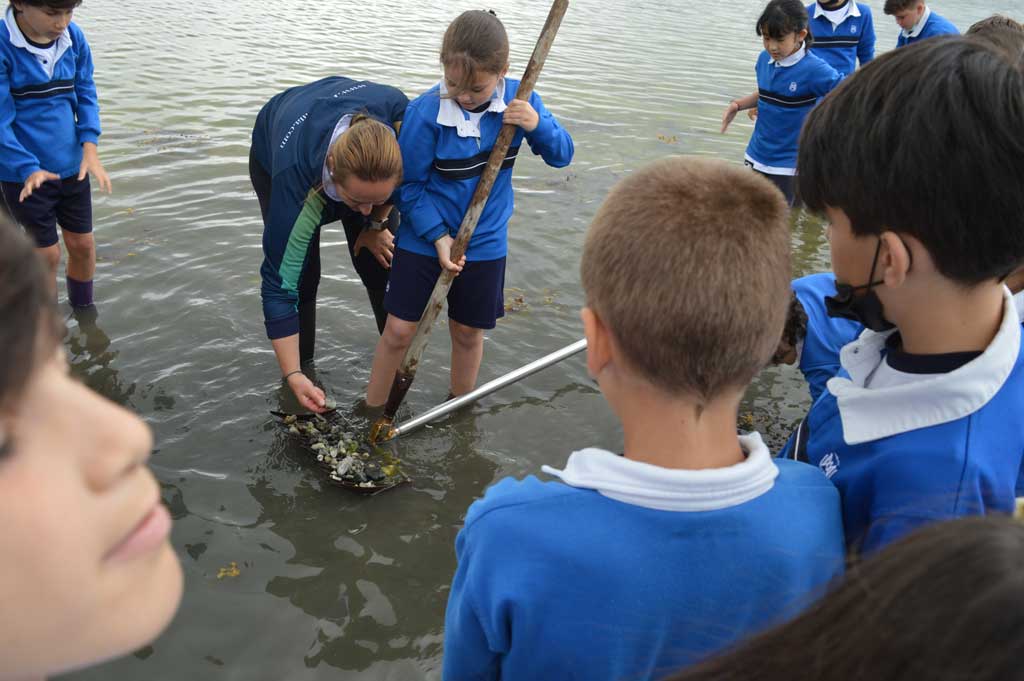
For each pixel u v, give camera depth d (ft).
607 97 27.17
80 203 13.55
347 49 29.84
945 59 3.71
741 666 2.52
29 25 12.42
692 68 32.14
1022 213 3.62
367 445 11.55
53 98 12.89
